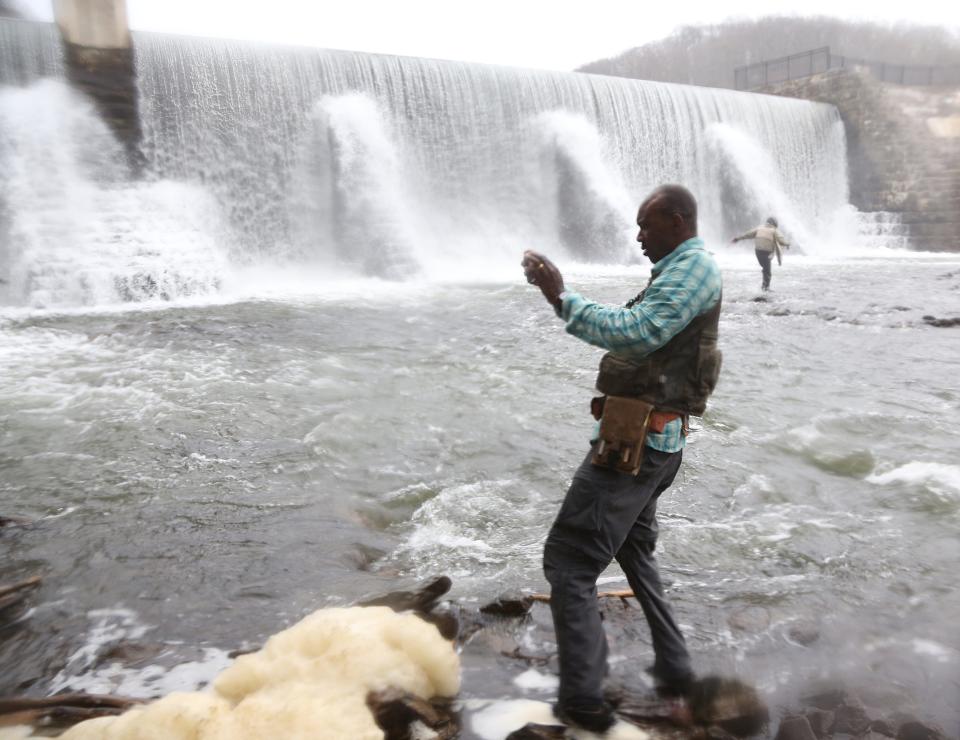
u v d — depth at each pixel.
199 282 15.78
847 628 2.99
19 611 3.09
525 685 2.56
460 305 13.61
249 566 3.50
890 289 15.47
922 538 3.95
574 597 2.37
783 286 16.31
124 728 1.99
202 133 18.95
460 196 23.44
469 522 4.19
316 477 4.86
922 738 2.28
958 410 6.60
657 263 2.40
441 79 22.62
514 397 7.01
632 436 2.30
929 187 34.25
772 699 2.50
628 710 2.42
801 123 33.53
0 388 7.17
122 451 5.35
